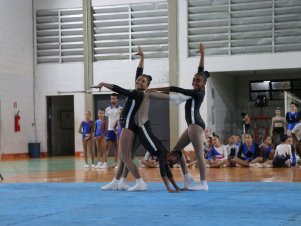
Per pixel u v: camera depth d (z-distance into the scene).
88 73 20.28
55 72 20.72
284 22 18.08
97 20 20.23
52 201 6.40
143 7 19.69
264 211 5.27
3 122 19.27
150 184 8.58
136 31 19.83
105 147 13.80
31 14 20.88
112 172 11.95
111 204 6.00
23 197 6.90
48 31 20.77
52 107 21.28
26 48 20.56
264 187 7.81
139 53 7.96
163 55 19.56
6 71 19.41
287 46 18.08
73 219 4.90
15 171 12.75
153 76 19.55
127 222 4.66
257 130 19.70
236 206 5.68
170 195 6.83
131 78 19.86
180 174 10.97
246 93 21.55
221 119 19.86
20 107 20.19
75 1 20.45
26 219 4.95
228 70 18.59
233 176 10.17
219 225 4.45
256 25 18.31
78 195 7.05
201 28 18.86
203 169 7.46
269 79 21.17
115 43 20.06
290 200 6.16
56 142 21.61
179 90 7.37
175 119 19.12
